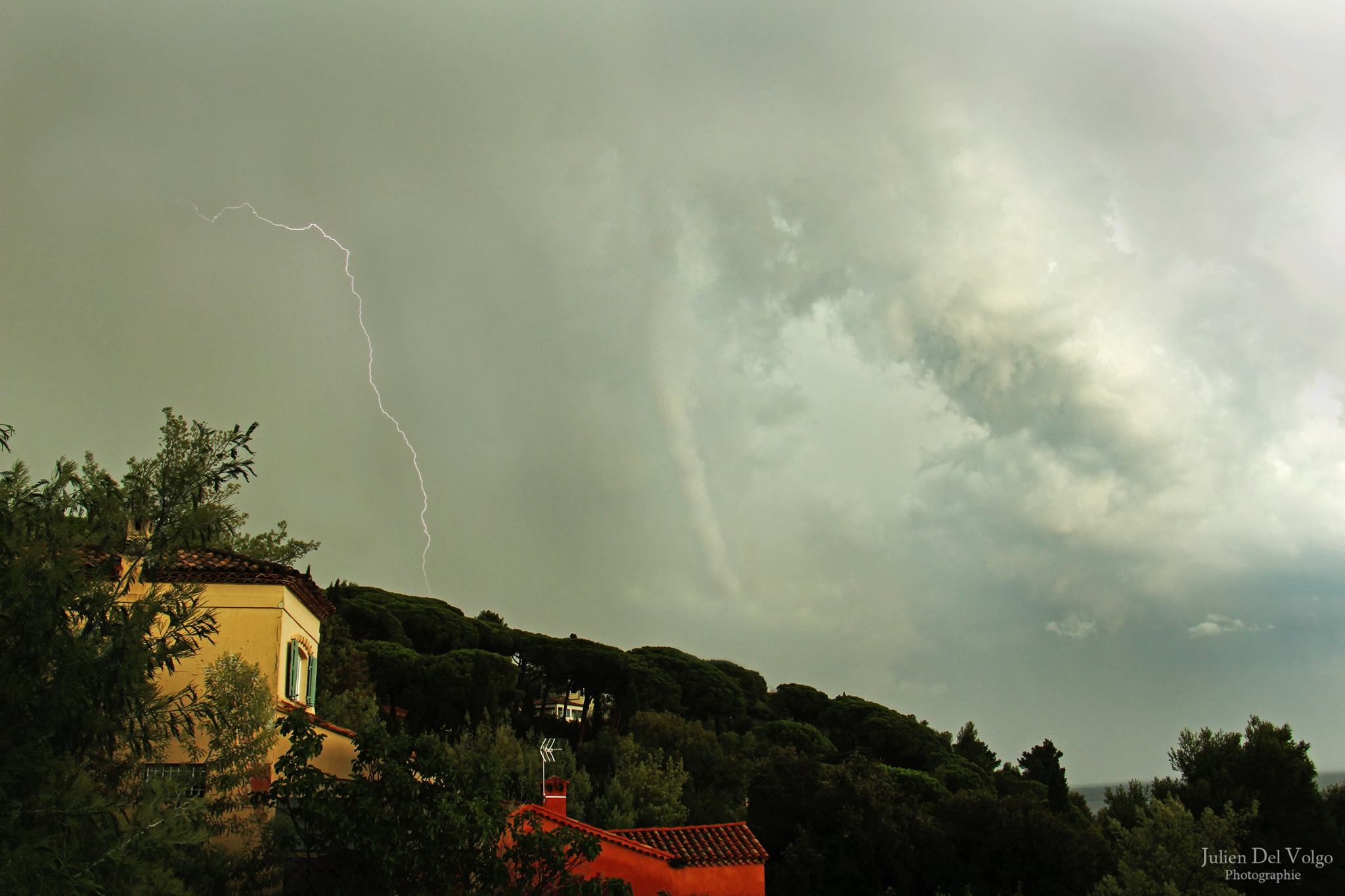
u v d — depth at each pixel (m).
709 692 89.81
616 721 78.44
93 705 13.30
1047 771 59.00
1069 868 33.28
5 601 12.89
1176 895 25.53
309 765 17.73
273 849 17.88
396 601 87.00
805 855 33.91
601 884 18.39
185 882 16.11
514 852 18.12
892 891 32.22
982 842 34.53
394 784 17.12
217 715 17.31
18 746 12.34
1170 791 37.03
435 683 65.00
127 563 16.39
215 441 15.94
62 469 14.65
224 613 22.45
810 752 79.81
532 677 87.19
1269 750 36.44
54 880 11.41
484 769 18.38
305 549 43.53
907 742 89.44
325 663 44.69
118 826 12.73
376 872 16.58
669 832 25.98
